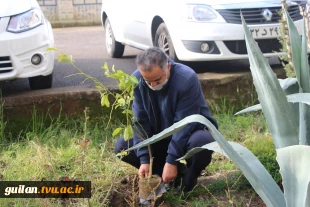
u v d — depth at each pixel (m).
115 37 7.53
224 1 5.66
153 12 6.21
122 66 7.05
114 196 3.75
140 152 3.58
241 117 5.27
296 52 2.76
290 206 2.15
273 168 3.92
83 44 9.78
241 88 5.49
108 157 4.38
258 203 3.63
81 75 6.32
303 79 2.75
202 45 5.56
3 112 4.74
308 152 2.17
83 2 15.27
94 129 4.79
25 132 4.80
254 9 5.62
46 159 4.19
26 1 4.99
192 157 3.54
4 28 4.70
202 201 3.62
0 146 4.56
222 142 2.50
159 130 3.65
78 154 4.33
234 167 4.19
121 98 3.19
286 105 2.62
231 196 3.71
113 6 7.56
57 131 4.80
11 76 4.72
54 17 15.12
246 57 5.62
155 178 3.45
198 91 3.47
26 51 4.76
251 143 4.50
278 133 2.67
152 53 3.24
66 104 4.90
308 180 2.14
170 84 3.41
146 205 3.43
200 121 2.52
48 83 5.20
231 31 5.52
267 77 2.61
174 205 3.60
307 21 3.72
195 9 5.62
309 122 2.74
